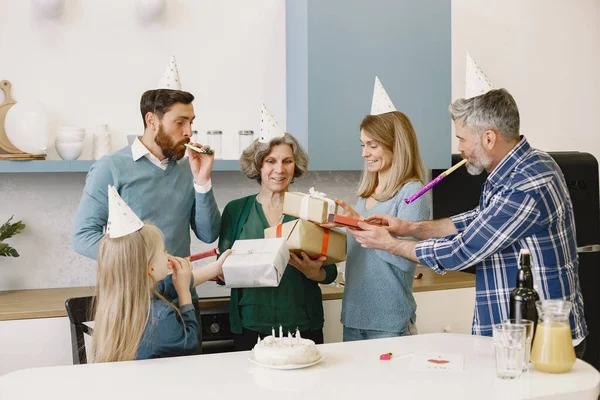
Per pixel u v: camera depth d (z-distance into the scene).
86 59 3.47
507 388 1.83
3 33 3.35
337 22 3.43
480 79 2.37
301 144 3.49
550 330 1.95
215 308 3.16
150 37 3.55
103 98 3.50
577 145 4.51
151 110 2.73
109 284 2.11
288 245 2.67
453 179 3.99
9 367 2.90
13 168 3.13
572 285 2.29
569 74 4.46
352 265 2.77
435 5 3.61
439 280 3.62
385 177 2.76
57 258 3.49
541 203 2.20
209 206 2.85
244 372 1.98
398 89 3.57
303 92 3.46
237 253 2.59
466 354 2.14
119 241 2.11
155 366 2.04
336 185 3.92
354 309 2.73
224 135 3.69
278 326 2.81
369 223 2.60
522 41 4.31
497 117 2.26
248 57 3.70
